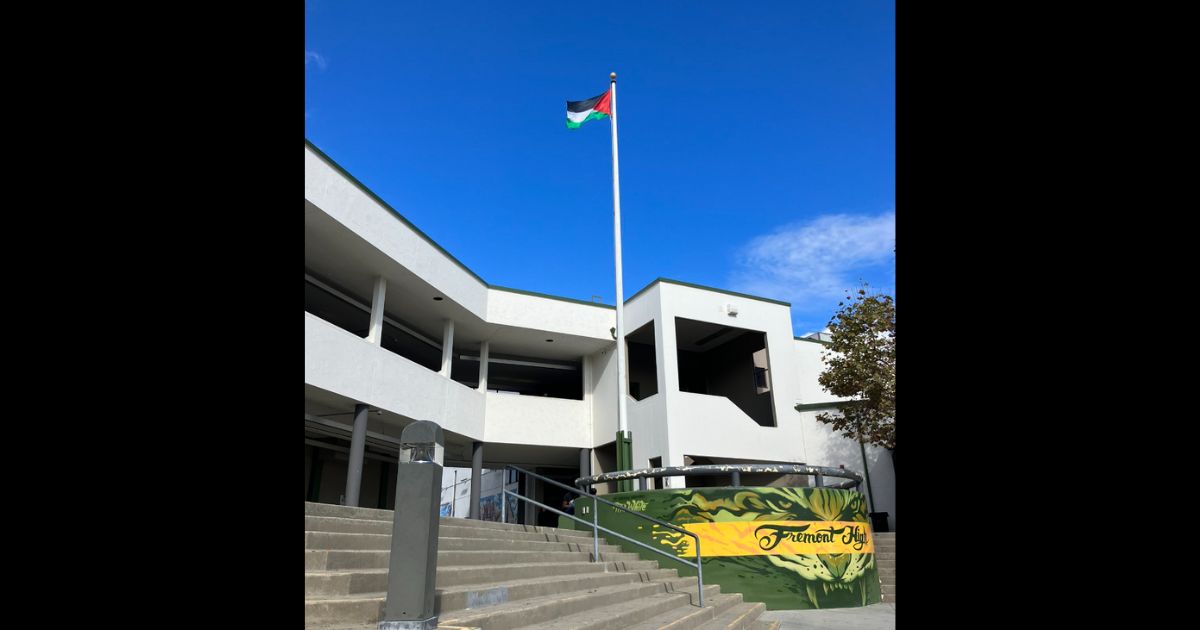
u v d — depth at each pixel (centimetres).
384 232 1573
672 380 1856
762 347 2159
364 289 1753
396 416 1661
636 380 2272
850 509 1184
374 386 1539
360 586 520
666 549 1111
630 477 1183
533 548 920
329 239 1501
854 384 1861
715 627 732
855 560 1155
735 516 1106
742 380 2233
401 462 463
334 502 1888
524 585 635
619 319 1631
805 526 1123
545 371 2459
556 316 2103
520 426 2069
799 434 2034
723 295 2048
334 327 1447
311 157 1380
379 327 1611
